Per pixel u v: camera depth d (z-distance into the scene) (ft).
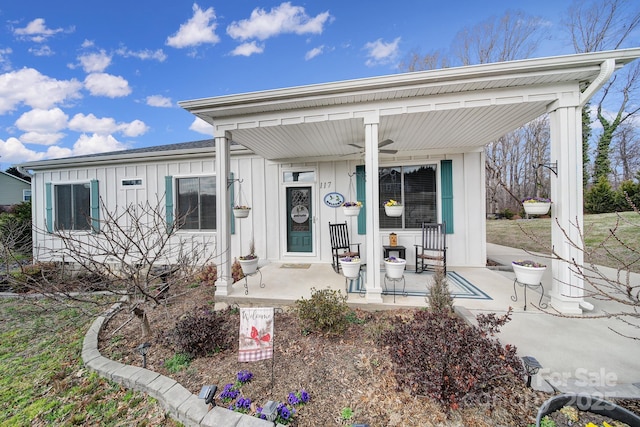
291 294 12.92
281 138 14.88
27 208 30.01
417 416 5.63
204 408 5.94
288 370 7.45
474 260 17.97
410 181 18.86
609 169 42.04
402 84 10.41
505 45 42.24
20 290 16.74
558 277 10.33
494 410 5.63
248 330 6.91
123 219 21.98
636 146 42.14
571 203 10.03
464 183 18.07
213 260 20.02
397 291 13.03
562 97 10.07
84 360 8.41
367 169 11.57
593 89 9.41
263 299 12.48
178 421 6.06
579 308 10.03
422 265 16.83
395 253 18.33
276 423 5.47
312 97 11.16
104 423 6.18
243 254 20.84
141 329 10.62
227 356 8.31
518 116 11.98
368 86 10.57
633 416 4.83
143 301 9.73
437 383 5.51
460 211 18.13
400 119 12.28
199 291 14.90
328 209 19.84
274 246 20.44
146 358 8.43
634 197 32.22
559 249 10.25
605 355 7.38
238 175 20.90
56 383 7.57
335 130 13.55
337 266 17.01
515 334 8.58
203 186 21.06
